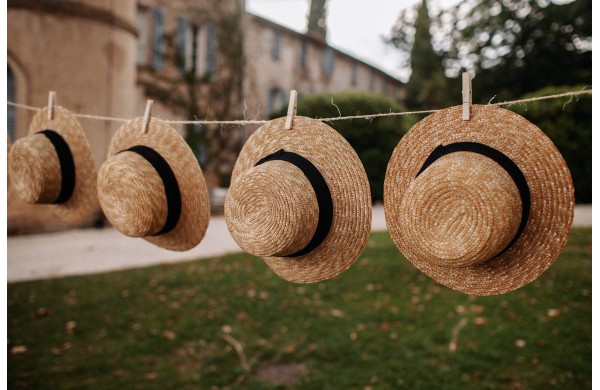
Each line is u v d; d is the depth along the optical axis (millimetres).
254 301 6355
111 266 8477
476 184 1571
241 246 1979
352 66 28844
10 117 11148
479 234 1564
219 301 6379
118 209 2355
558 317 5418
